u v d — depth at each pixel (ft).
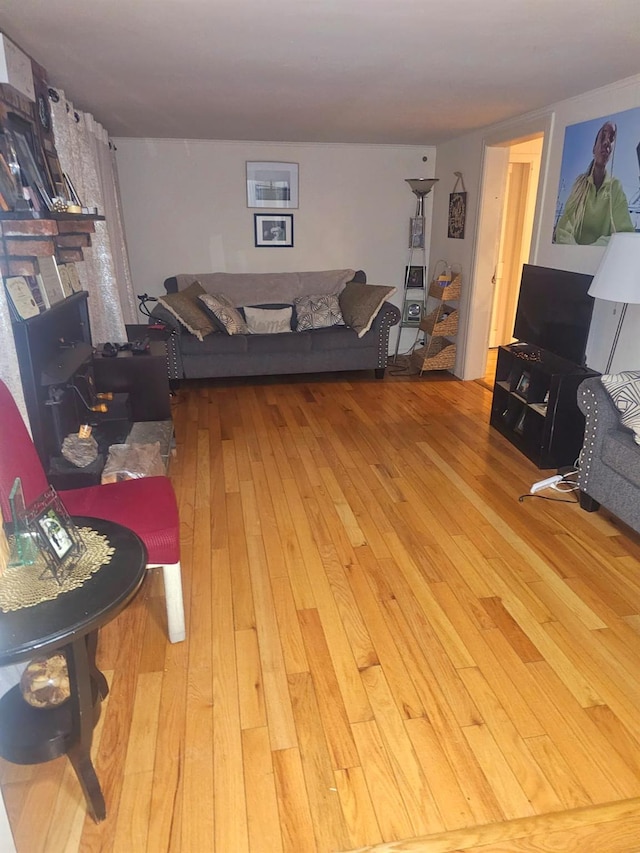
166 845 4.72
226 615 7.43
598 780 5.29
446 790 5.18
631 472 8.62
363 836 4.80
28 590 4.61
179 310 16.99
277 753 5.52
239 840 4.76
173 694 6.19
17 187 7.36
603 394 9.40
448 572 8.37
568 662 6.68
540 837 4.81
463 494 10.77
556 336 12.30
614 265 9.59
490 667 6.59
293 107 13.43
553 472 11.73
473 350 18.40
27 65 8.16
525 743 5.65
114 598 4.53
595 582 8.15
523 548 8.99
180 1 7.10
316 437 13.61
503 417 13.73
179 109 13.62
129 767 5.36
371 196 20.11
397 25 7.90
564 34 8.23
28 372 7.67
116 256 16.21
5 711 5.08
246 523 9.66
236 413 15.30
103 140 15.05
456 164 18.44
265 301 19.51
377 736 5.71
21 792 5.18
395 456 12.51
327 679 6.41
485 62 9.68
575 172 12.36
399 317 18.21
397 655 6.77
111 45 8.78
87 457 8.98
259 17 7.60
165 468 10.30
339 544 9.07
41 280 8.59
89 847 4.71
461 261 18.44
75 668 4.49
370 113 14.17
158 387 12.21
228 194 19.27
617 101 10.96
